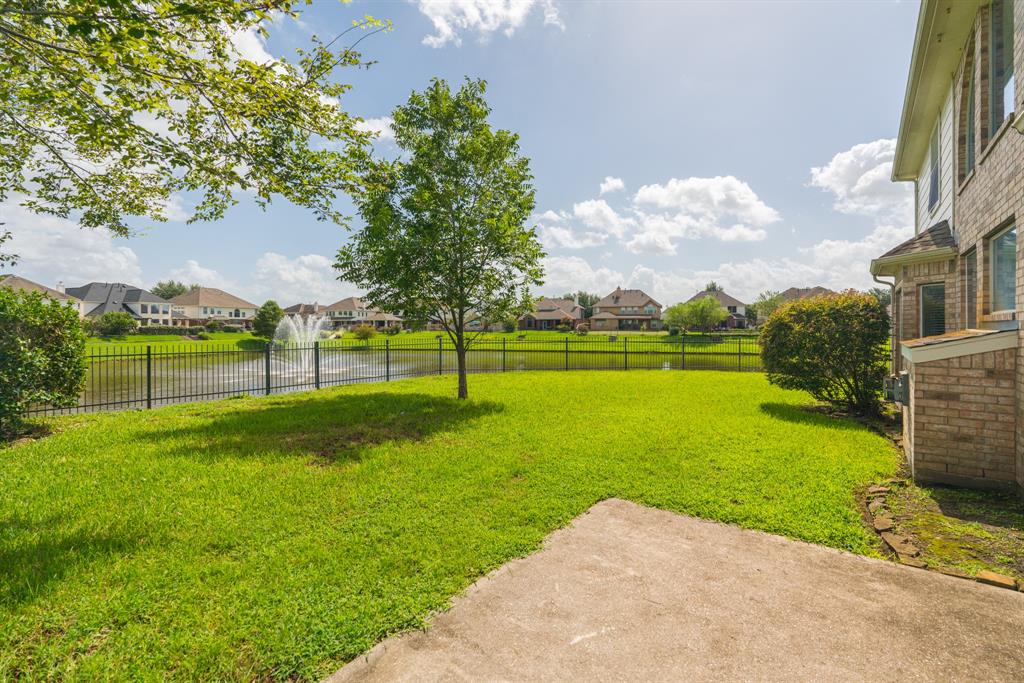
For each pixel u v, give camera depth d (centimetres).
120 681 213
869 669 225
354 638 244
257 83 404
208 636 244
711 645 241
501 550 340
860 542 353
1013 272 543
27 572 300
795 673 222
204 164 446
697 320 4644
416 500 435
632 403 959
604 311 7388
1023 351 434
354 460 562
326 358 2325
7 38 361
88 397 1274
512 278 1010
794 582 301
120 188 580
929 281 857
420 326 1014
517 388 1189
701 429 717
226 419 798
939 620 262
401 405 934
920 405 489
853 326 855
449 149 949
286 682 219
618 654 235
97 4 293
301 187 472
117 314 4403
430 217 927
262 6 336
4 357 637
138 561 321
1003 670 224
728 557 333
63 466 532
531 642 243
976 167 619
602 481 487
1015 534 370
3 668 219
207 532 366
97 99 402
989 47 598
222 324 6706
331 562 321
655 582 300
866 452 593
